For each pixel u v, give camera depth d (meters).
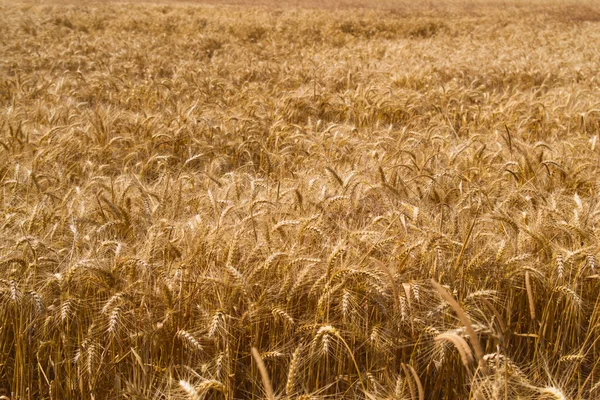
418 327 2.98
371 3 45.31
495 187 4.69
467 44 20.39
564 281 3.27
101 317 2.93
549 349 3.20
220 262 3.25
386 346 2.90
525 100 9.16
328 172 4.66
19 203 4.42
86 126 7.00
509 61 15.30
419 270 3.27
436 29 27.72
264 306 2.93
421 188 4.57
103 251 3.38
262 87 10.74
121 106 9.55
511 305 3.25
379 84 10.59
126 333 2.99
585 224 3.62
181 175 5.04
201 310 2.98
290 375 2.42
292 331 3.08
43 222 3.70
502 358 2.52
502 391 2.39
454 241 3.32
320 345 2.86
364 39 23.94
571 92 10.10
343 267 2.99
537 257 3.40
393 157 5.60
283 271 3.14
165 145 6.75
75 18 23.70
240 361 3.08
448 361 2.94
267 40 20.39
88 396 2.83
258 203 3.82
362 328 3.07
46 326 2.96
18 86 9.86
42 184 4.88
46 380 2.82
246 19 26.44
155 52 16.27
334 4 43.84
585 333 3.26
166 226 3.46
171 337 2.95
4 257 3.13
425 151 5.99
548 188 4.96
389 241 3.39
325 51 17.19
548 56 16.72
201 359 2.97
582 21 36.22
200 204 4.38
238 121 7.45
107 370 2.91
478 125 8.20
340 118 9.14
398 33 26.42
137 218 4.00
